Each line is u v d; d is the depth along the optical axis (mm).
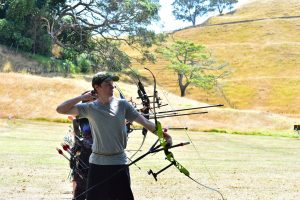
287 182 16719
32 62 81250
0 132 34500
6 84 55938
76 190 9625
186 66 109750
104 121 7418
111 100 7586
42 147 25484
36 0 91562
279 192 14633
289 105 109500
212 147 32625
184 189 14562
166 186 14961
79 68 89500
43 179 15266
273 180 17109
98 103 7520
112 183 7500
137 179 16172
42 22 92125
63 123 48250
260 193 14336
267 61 131750
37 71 77500
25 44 84375
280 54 134750
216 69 115938
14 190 13391
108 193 7488
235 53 137500
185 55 114000
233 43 145125
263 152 30125
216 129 53531
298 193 14547
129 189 7590
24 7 85250
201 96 114812
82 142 9758
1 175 15734
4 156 20688
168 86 116562
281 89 116312
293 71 125812
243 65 130750
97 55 94938
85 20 97000
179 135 44188
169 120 55312
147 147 29375
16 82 56625
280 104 110188
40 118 49969
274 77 122188
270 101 111812
